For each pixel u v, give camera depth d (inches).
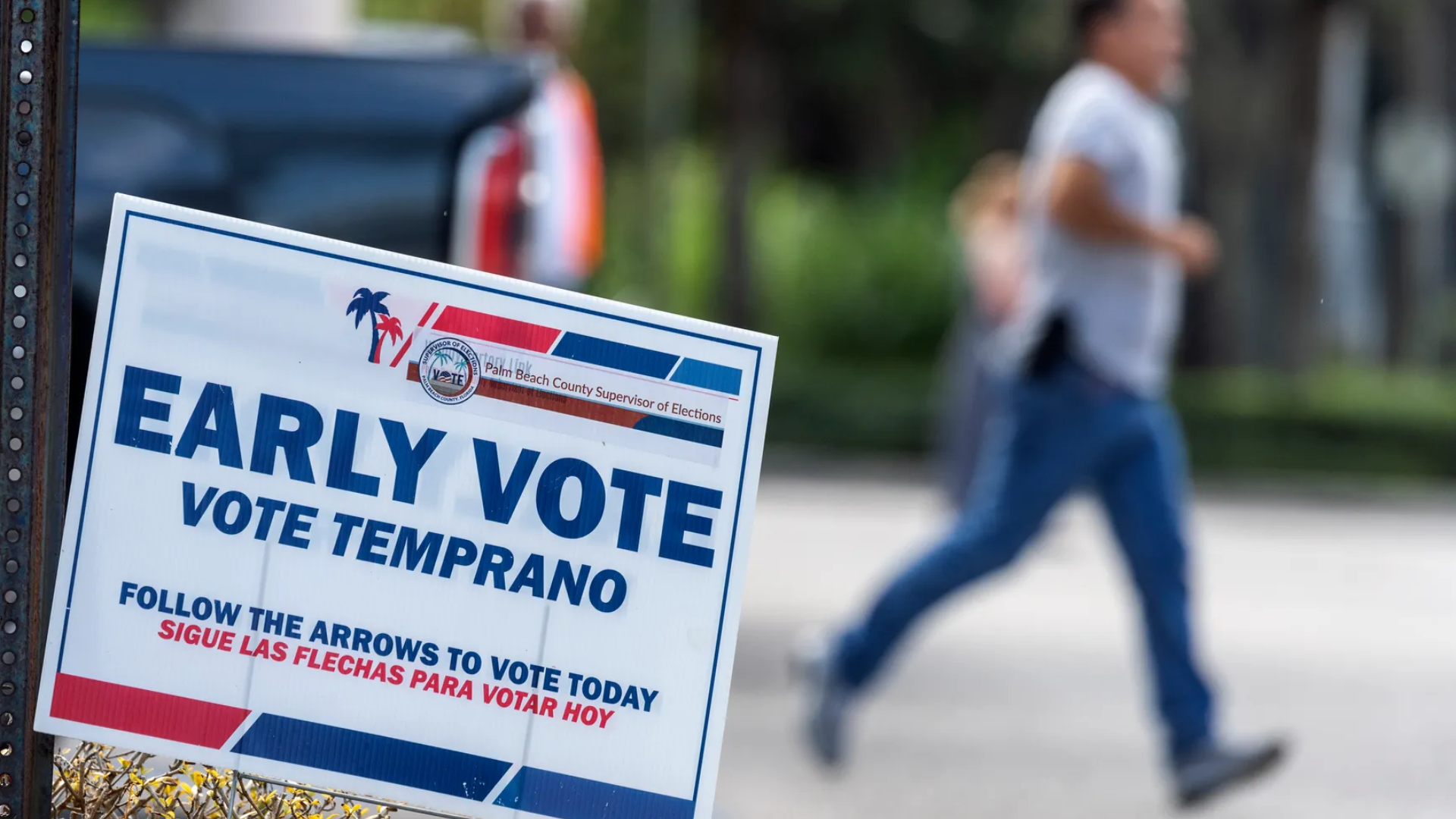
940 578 714.2
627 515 285.9
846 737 727.1
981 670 972.6
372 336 284.7
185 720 281.4
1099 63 716.7
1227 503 2172.7
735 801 682.2
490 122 647.1
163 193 624.1
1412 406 2856.8
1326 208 4143.7
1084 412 692.1
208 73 636.7
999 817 674.8
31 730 282.2
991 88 3602.4
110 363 283.0
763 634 1032.8
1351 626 1172.5
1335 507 2176.4
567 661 284.8
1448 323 4913.9
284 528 283.1
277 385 283.9
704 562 286.5
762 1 3484.3
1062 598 1246.9
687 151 4426.7
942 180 4318.4
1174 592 685.9
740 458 287.3
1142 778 747.4
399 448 284.7
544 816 284.4
